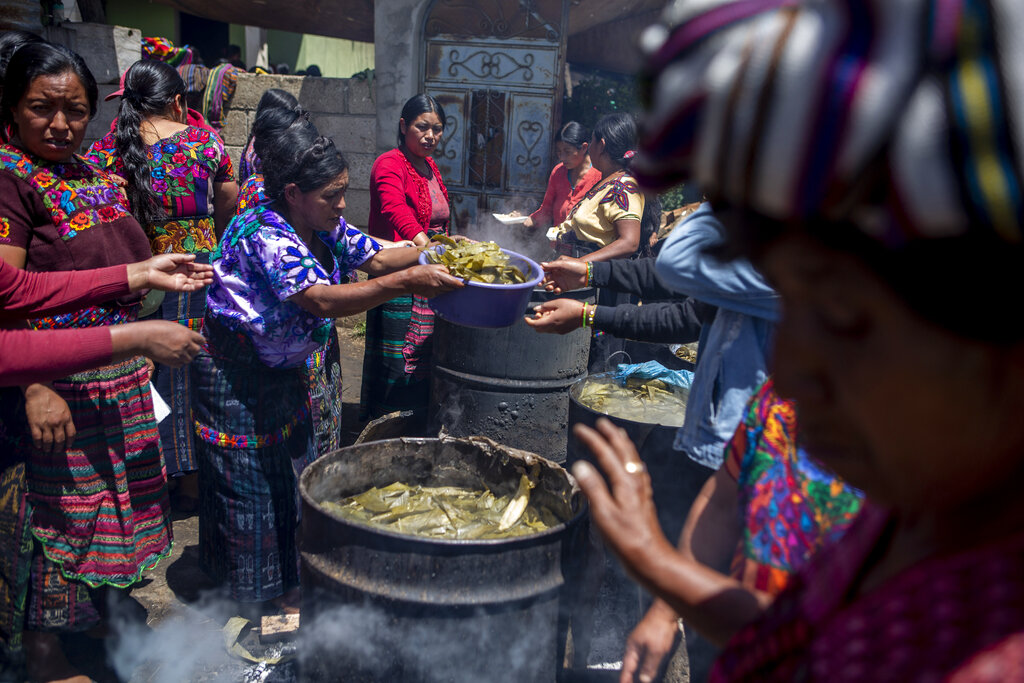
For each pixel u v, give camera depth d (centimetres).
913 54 38
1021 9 36
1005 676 41
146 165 332
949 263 40
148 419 250
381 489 233
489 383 325
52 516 225
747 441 110
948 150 37
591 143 412
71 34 566
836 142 39
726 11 44
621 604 239
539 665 189
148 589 297
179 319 342
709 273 163
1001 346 42
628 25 735
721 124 43
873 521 62
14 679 229
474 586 174
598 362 389
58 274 196
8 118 217
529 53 607
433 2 603
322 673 189
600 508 87
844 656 51
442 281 223
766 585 101
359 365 567
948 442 46
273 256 227
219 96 626
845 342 48
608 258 384
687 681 193
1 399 220
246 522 251
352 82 632
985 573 45
